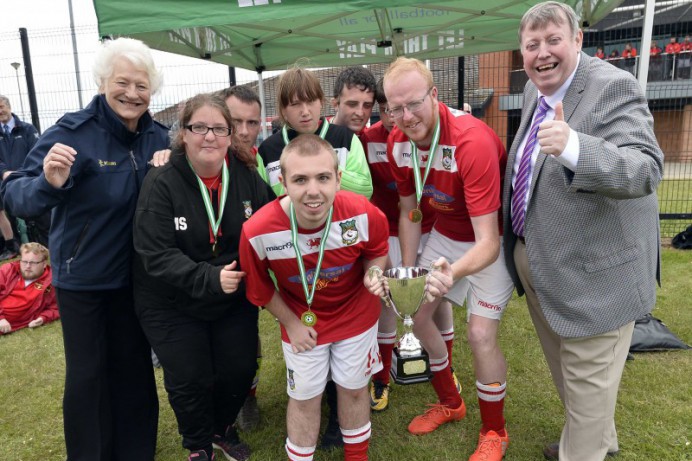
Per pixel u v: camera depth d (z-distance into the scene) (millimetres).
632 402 2932
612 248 1960
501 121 8242
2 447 2857
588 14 5152
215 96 2127
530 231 2082
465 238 2631
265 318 4766
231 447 2650
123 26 3459
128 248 2252
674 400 2953
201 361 2305
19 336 4672
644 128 1774
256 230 1976
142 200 2119
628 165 1646
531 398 3084
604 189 1670
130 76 2074
